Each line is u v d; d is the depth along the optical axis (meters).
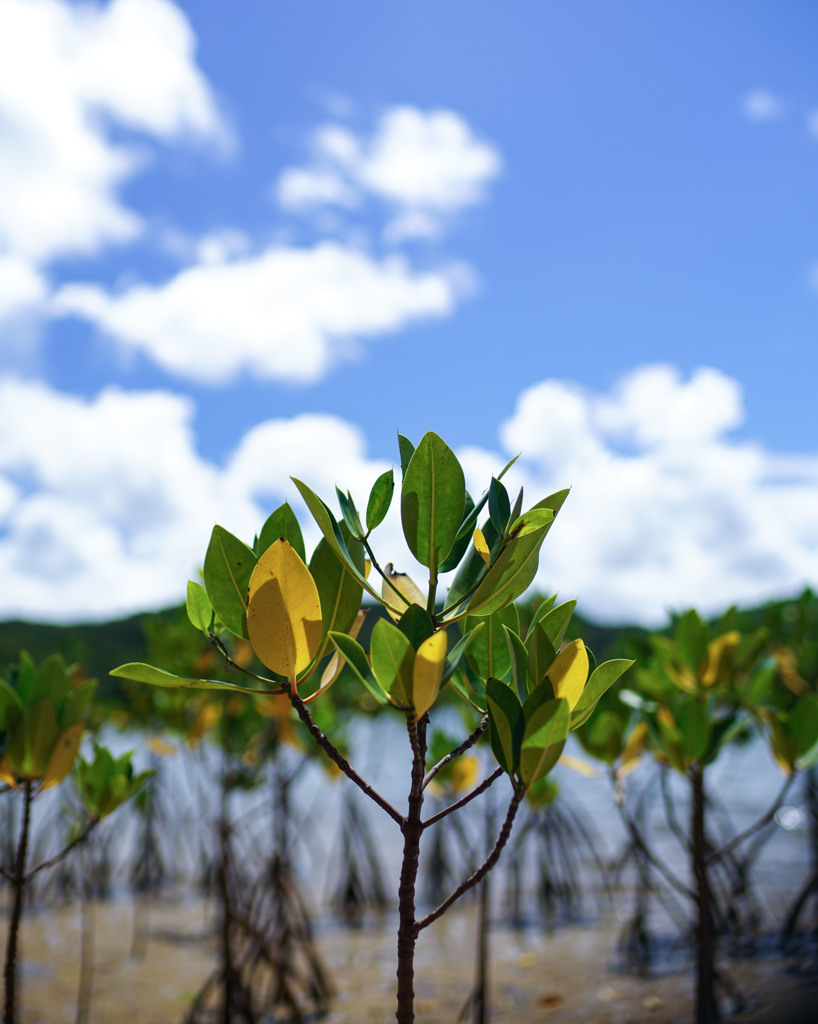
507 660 1.77
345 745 5.84
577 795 12.45
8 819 8.14
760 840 5.97
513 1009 4.57
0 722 2.46
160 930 6.81
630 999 4.41
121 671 1.45
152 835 8.40
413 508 1.49
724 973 4.18
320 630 1.45
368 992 5.16
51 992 5.23
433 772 1.49
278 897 5.41
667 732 3.06
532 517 1.40
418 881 8.12
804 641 5.83
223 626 1.63
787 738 3.00
